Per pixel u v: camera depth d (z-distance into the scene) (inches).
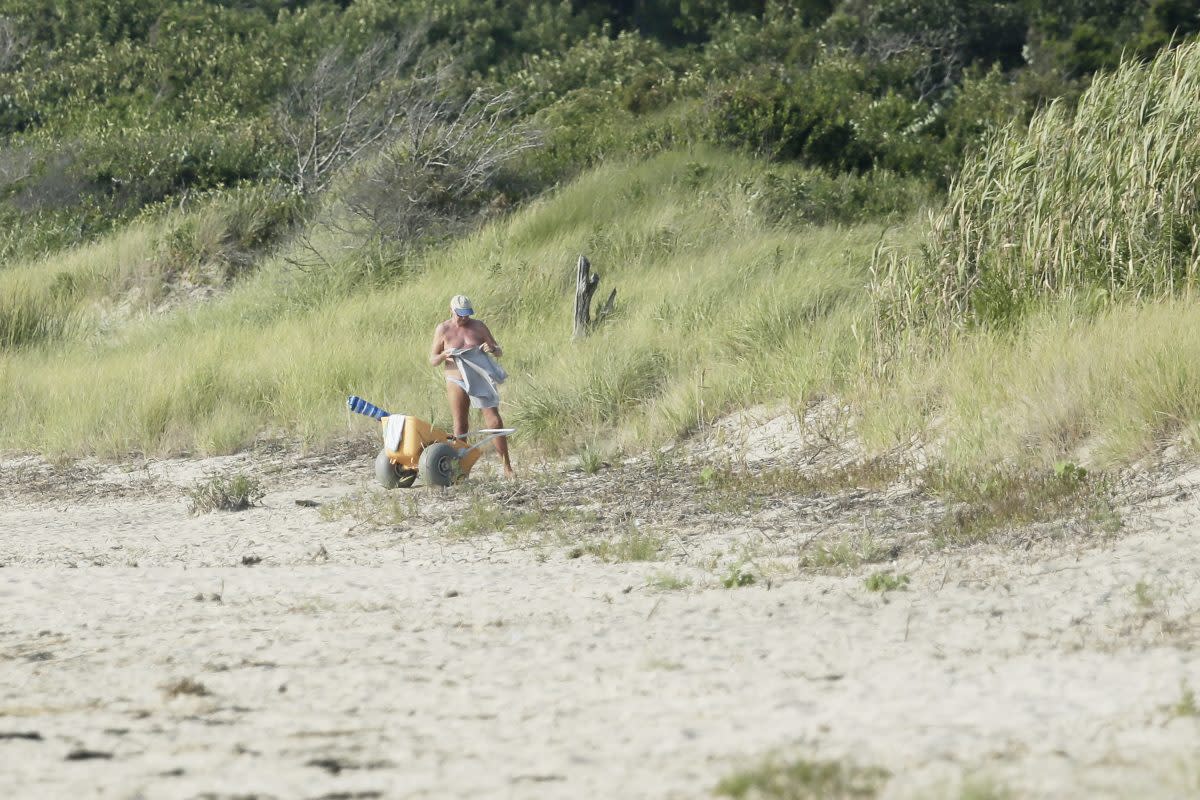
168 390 2290.8
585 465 1718.8
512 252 3061.0
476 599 1008.9
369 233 3297.2
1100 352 1448.1
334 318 2775.6
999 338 1670.8
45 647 885.8
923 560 1042.1
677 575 1068.5
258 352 2549.2
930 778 493.4
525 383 2145.7
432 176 3412.9
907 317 1825.8
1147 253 1690.5
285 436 2174.0
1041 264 1761.8
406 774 546.9
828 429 1704.0
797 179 3348.9
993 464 1365.7
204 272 3501.5
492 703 684.1
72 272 3548.2
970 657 746.2
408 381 2284.7
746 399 1898.4
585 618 919.0
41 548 1437.0
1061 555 1002.1
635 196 3289.9
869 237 2925.7
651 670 749.9
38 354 3009.4
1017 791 470.3
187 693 728.3
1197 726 558.6
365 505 1579.7
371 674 765.3
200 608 1019.9
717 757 549.6
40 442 2257.6
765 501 1417.3
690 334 2278.5
